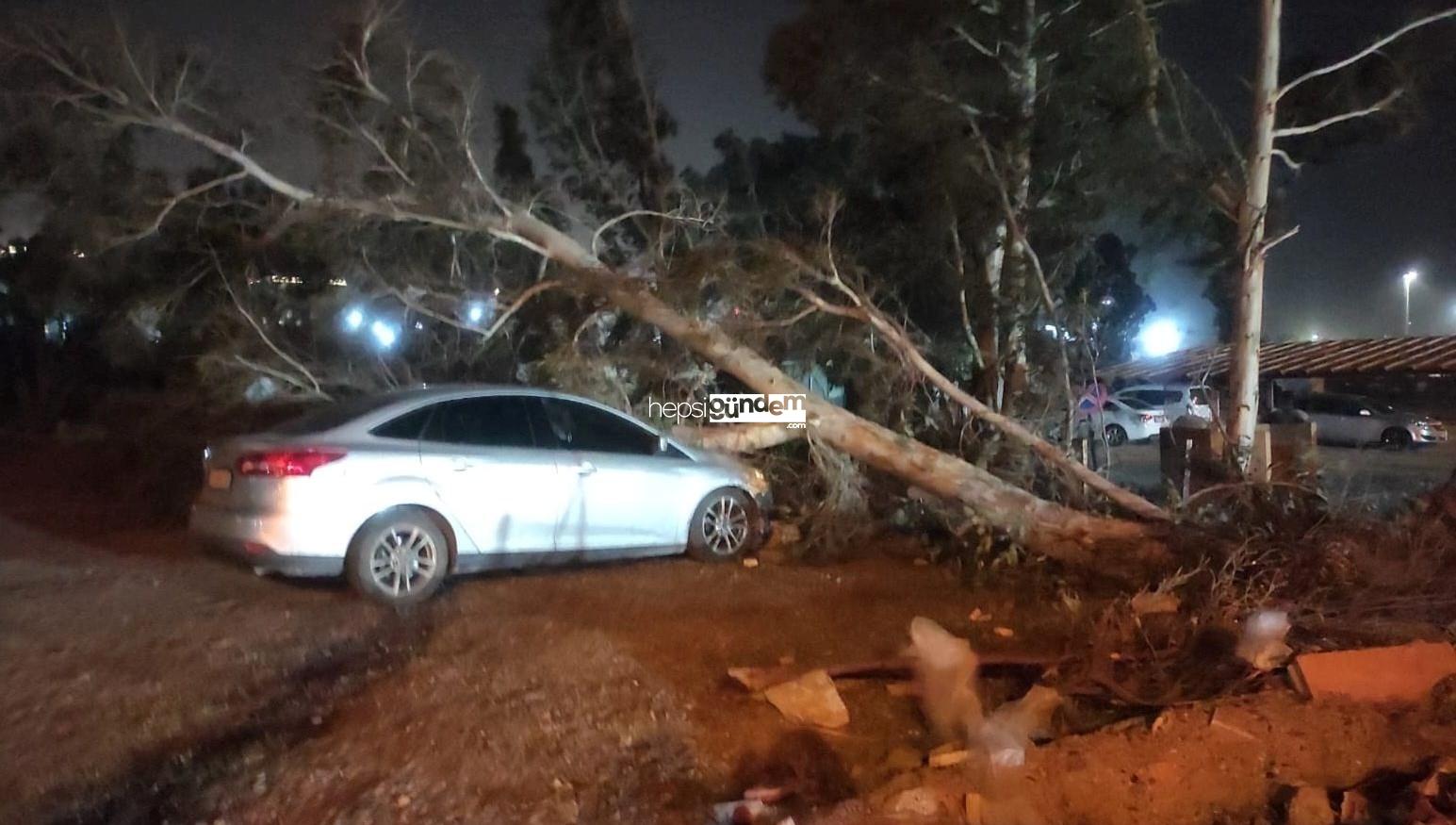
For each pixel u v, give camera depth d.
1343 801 5.70
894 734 6.48
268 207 12.23
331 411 9.02
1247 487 10.07
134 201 11.79
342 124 11.65
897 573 10.14
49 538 11.52
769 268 11.27
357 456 8.40
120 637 7.68
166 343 14.09
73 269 12.79
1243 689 6.93
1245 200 12.02
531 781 5.64
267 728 6.18
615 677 6.91
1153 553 9.47
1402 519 9.48
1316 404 30.41
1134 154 12.56
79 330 19.06
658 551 10.02
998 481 10.64
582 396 10.17
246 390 13.16
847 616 8.59
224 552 8.48
